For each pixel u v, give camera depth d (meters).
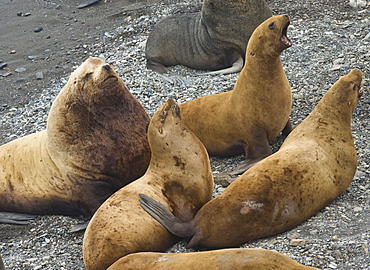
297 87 18.81
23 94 23.39
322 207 11.49
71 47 27.67
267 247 10.34
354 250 9.73
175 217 10.93
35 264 11.71
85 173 13.13
